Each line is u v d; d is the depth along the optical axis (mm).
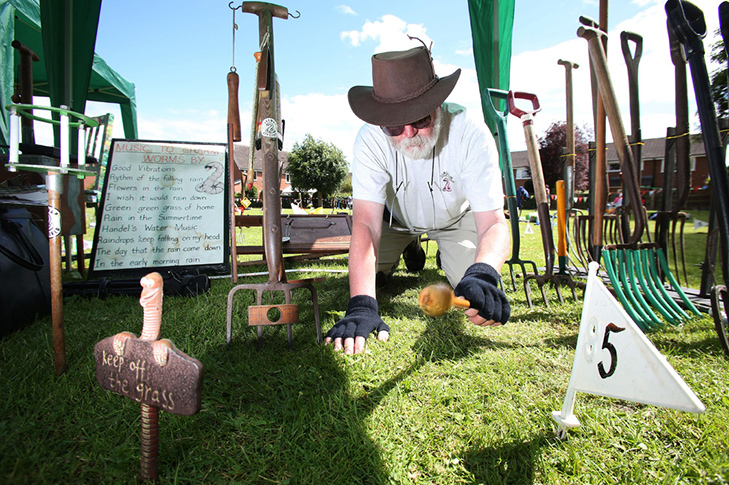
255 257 5750
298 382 1684
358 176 2127
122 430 1332
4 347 2006
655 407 1542
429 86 1595
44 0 4395
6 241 2254
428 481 1186
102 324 2430
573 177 4086
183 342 2129
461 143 2070
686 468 1199
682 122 2883
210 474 1179
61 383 1600
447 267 2873
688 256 3625
